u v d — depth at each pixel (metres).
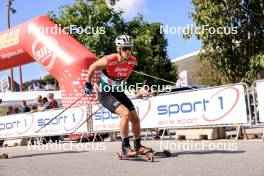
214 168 3.94
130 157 5.03
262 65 8.72
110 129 9.62
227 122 7.63
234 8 9.03
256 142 6.74
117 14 18.02
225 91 7.63
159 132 10.38
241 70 9.34
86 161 5.32
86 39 17.06
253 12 9.11
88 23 17.22
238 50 9.30
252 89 7.31
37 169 4.78
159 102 8.74
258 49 9.20
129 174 3.90
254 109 7.30
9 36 13.94
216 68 9.59
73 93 11.34
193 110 8.12
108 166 4.61
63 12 17.41
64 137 12.36
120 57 4.98
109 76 5.02
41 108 11.91
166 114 8.62
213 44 9.16
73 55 11.50
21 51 13.58
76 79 11.27
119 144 8.58
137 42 19.17
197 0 9.05
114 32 17.61
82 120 10.13
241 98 7.42
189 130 8.73
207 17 8.88
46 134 10.93
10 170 4.84
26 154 7.34
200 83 26.83
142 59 19.69
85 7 17.20
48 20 13.08
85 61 11.27
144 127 9.06
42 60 12.44
